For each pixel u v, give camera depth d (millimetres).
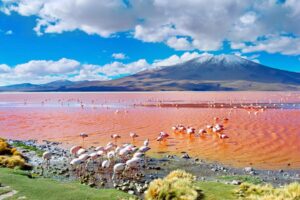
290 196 18828
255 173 29391
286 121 65938
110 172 28828
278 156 35969
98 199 19203
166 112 91625
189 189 19781
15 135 51969
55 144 43969
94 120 72500
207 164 32531
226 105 118000
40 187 21094
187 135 50781
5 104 138875
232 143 43719
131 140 47000
